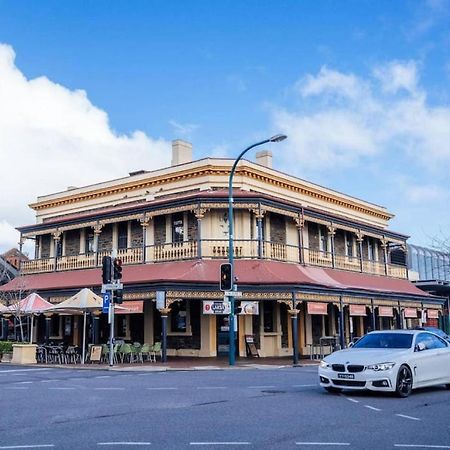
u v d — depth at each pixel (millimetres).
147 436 8297
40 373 20125
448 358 13703
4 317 32656
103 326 32469
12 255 53281
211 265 27719
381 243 41469
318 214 32219
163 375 19016
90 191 36500
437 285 42594
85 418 9984
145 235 29984
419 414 10148
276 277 26328
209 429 8797
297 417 9836
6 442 8000
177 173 32250
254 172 31516
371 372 12102
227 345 28547
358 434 8383
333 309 34344
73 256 33719
